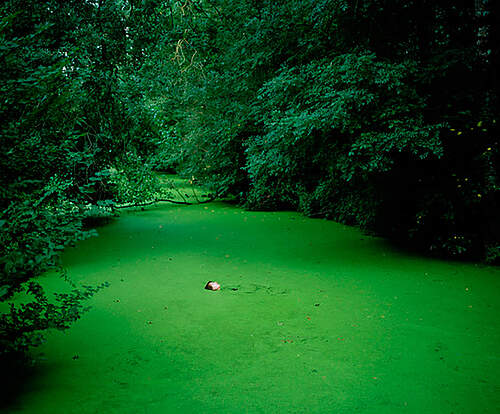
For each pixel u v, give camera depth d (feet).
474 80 23.38
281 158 27.37
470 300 18.57
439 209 24.45
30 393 11.71
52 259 11.78
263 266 24.09
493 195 23.54
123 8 36.19
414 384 12.14
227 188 47.29
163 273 22.93
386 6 23.93
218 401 11.39
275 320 16.72
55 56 24.09
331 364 13.32
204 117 48.55
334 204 37.91
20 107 12.89
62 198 13.56
